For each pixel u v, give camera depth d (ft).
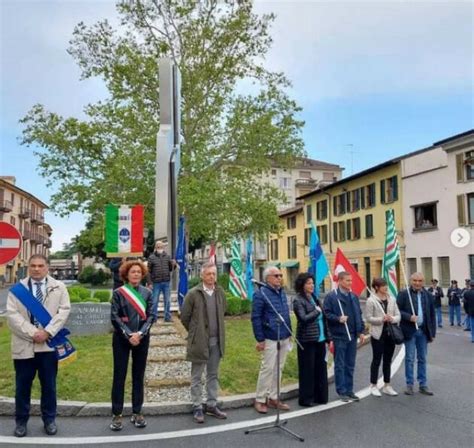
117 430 18.42
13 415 20.02
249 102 77.82
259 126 74.69
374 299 24.57
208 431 18.45
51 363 18.24
